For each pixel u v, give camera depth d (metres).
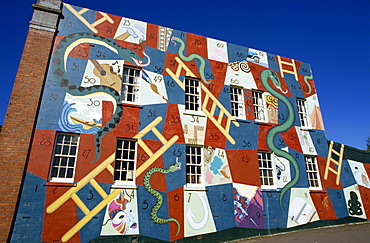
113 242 8.80
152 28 12.32
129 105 10.55
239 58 13.96
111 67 10.83
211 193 10.80
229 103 12.71
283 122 13.67
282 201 12.05
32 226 8.03
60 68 10.02
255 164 12.12
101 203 9.01
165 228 9.62
